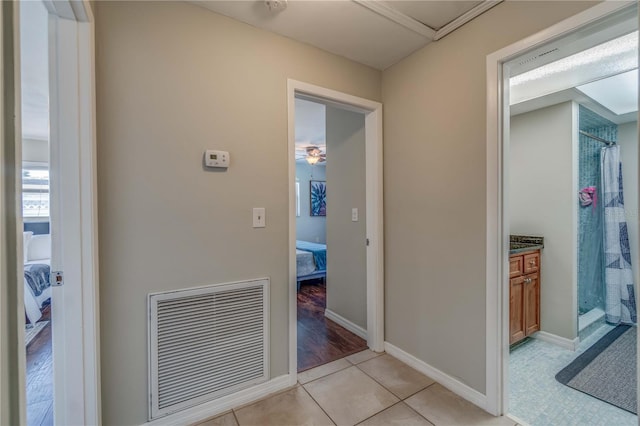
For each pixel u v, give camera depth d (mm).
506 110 1692
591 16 1294
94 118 1355
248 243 1840
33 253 4059
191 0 1628
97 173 1422
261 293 1874
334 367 2199
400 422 1627
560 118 2604
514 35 1575
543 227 2686
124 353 1499
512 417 1664
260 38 1878
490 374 1694
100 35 1438
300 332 2822
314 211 7023
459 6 1706
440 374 1991
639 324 929
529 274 2555
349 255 2861
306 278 4301
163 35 1587
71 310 1296
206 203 1709
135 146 1520
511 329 2383
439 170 1992
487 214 1707
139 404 1532
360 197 2709
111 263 1466
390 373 2117
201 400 1683
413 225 2189
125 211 1498
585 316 2963
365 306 2672
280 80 1948
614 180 3053
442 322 1982
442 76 1963
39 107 3311
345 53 2174
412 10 1739
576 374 2105
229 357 1771
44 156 4547
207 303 1705
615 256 3039
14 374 547
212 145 1721
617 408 1742
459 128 1862
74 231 1294
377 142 2408
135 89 1519
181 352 1633
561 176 2586
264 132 1891
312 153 5375
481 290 1748
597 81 2324
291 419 1659
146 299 1549
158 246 1580
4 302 524
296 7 1690
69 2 1187
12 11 541
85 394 1324
